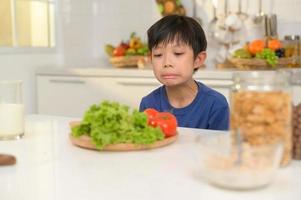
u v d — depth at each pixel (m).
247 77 0.79
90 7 3.21
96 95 2.67
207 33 2.87
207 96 1.47
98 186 0.72
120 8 3.14
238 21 2.72
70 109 2.77
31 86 2.82
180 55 1.39
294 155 0.84
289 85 0.79
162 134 0.98
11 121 1.08
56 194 0.68
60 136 1.12
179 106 1.50
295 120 0.83
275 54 2.42
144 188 0.70
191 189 0.69
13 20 2.68
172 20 1.42
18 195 0.68
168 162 0.86
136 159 0.88
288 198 0.65
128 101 2.57
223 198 0.65
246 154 0.69
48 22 2.96
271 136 0.75
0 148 0.99
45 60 2.92
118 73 2.57
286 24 2.70
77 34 3.15
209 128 1.46
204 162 0.73
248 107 0.76
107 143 0.92
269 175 0.69
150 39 1.43
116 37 3.18
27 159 0.89
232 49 2.62
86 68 2.71
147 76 2.48
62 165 0.85
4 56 2.59
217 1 2.82
